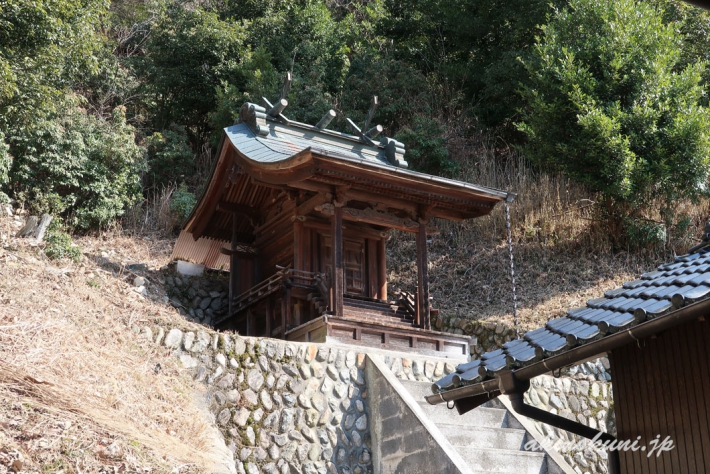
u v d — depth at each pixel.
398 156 11.55
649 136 13.84
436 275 14.19
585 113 14.10
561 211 14.90
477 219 15.21
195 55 18.42
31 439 4.85
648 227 13.97
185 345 7.86
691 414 4.32
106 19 16.45
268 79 17.20
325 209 9.59
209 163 17.78
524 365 4.62
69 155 13.29
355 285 10.92
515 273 13.92
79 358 6.41
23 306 7.06
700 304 3.72
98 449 5.09
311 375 8.38
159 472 5.24
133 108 19.02
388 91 17.44
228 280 13.02
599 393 10.29
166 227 15.02
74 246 10.46
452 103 18.00
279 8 20.41
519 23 18.22
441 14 20.16
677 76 14.16
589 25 15.14
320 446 8.04
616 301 4.77
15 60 11.93
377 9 22.17
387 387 8.36
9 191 12.71
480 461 7.55
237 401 7.74
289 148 10.52
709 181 14.62
